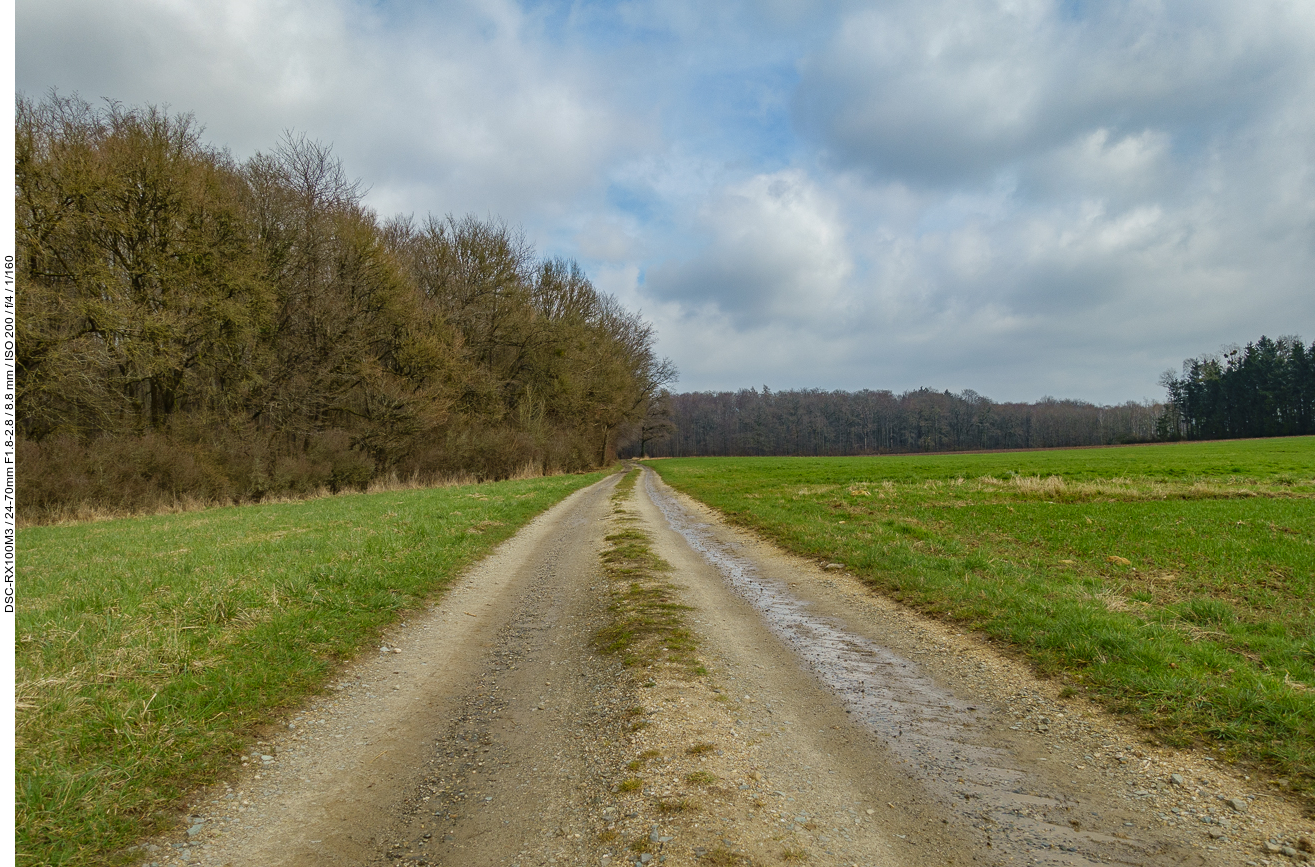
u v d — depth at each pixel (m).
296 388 32.44
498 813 4.02
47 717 4.65
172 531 16.53
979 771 4.47
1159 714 5.11
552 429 52.25
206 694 5.41
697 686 5.88
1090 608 7.75
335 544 12.38
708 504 24.81
